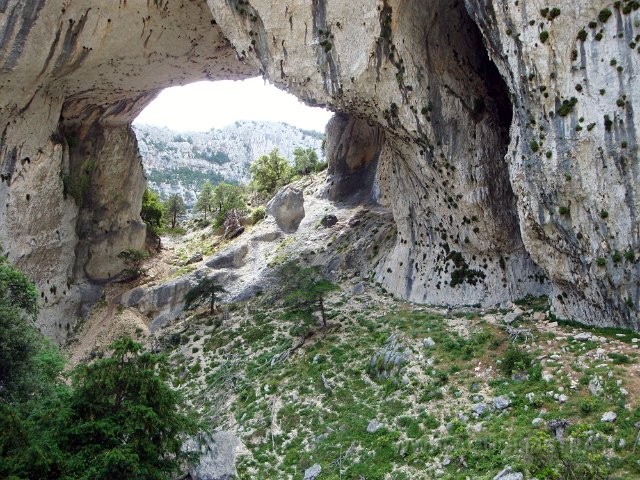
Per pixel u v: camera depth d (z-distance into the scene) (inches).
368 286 1236.5
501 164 994.1
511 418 679.1
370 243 1364.4
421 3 954.7
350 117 1734.7
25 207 1289.4
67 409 556.7
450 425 700.7
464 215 1021.8
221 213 1964.8
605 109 708.7
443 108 986.7
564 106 742.5
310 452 757.3
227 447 773.3
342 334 1047.0
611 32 700.0
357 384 879.7
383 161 1544.0
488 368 792.9
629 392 640.4
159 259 1674.5
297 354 1032.8
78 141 1457.9
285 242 1572.3
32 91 1250.6
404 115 994.7
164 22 1214.9
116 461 515.8
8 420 523.2
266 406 898.7
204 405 983.6
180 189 6146.7
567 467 537.6
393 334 960.9
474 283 1037.8
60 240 1387.8
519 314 911.0
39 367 708.0
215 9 1071.0
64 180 1389.0
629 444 570.6
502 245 1007.0
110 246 1552.7
